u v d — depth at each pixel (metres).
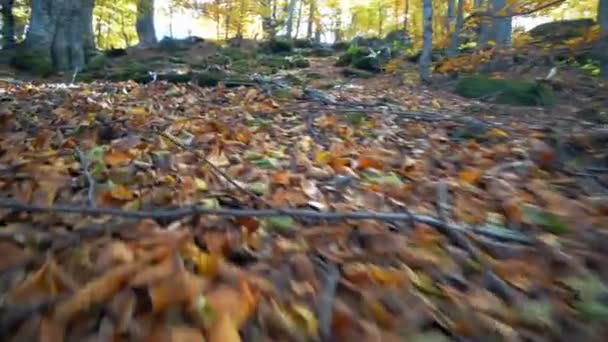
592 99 6.71
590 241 1.86
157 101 5.54
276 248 1.76
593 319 1.41
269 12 23.69
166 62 14.05
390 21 28.00
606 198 2.38
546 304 1.47
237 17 23.11
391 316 1.40
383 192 2.43
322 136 3.84
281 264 1.65
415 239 1.85
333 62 14.21
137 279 1.44
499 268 1.66
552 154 3.07
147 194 2.24
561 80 7.82
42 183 2.34
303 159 3.03
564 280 1.60
